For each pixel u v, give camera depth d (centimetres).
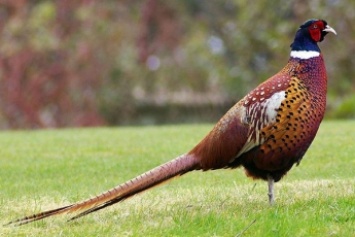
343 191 1041
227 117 945
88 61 2891
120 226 907
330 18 2606
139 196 1052
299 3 2683
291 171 1227
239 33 2867
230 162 951
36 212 998
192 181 1182
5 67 2853
